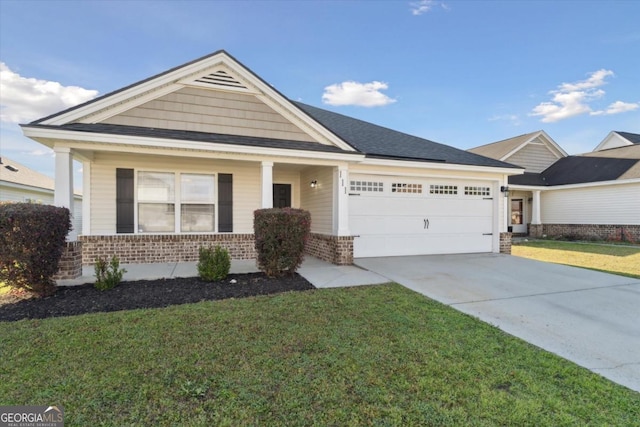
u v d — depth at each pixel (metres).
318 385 2.95
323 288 6.43
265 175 8.34
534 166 22.11
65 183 6.91
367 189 10.14
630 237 16.16
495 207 11.70
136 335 3.95
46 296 5.66
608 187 17.05
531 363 3.46
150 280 6.91
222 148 7.73
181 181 9.61
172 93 8.04
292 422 2.46
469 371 3.25
